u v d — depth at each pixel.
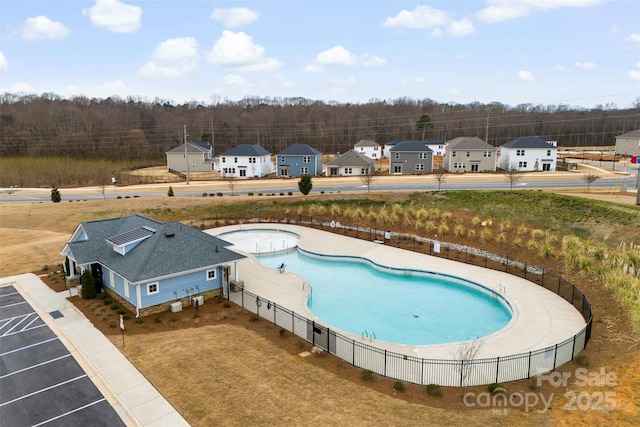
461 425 12.92
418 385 15.30
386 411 13.68
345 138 133.88
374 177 69.06
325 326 20.48
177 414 13.88
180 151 90.06
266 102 192.38
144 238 24.78
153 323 21.17
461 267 29.58
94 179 79.44
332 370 16.39
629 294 21.27
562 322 20.91
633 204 38.28
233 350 18.02
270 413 13.68
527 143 73.88
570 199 37.84
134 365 17.05
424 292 26.73
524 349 18.20
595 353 17.34
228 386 15.29
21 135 113.81
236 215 46.94
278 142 128.50
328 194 52.62
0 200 59.88
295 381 15.54
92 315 22.25
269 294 25.09
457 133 141.50
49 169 87.00
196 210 48.34
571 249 28.89
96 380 16.25
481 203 41.62
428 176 69.44
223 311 22.56
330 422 13.13
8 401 15.05
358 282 28.55
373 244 35.78
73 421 13.88
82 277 24.52
